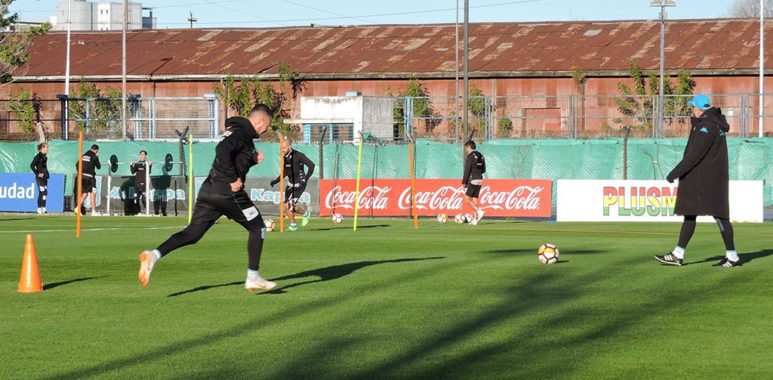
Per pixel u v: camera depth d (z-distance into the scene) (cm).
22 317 1127
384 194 3459
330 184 3525
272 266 1611
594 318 1104
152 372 850
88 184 3659
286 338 995
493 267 1584
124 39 5562
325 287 1356
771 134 5681
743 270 1538
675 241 2152
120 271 1559
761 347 948
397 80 6662
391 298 1255
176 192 3731
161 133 6078
